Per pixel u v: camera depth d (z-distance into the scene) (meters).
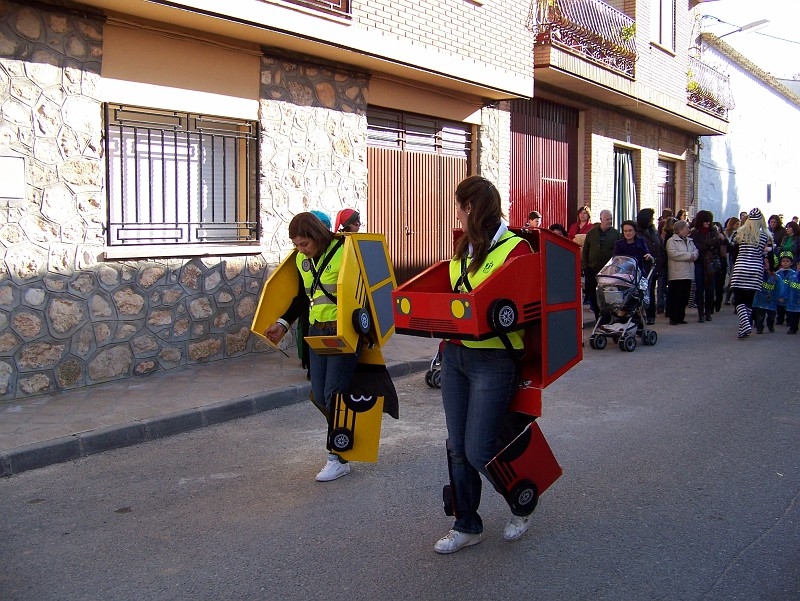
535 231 4.11
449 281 4.45
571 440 6.53
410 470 5.87
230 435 6.86
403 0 10.46
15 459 5.88
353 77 10.64
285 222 9.80
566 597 3.89
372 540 4.62
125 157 8.34
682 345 11.48
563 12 14.48
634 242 11.70
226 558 4.42
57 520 5.01
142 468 6.00
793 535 4.65
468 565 4.27
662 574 4.14
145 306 8.38
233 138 9.37
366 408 5.51
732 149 27.67
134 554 4.49
